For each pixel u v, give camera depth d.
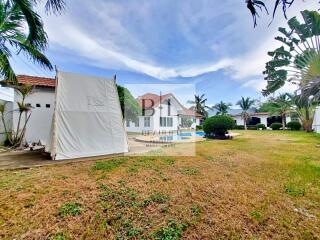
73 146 6.42
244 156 7.20
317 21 11.12
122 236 2.33
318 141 12.54
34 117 9.59
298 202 3.28
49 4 3.45
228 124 14.53
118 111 7.66
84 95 6.82
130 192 3.53
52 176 4.42
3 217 2.65
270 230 2.49
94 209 2.90
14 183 3.91
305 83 13.34
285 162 6.15
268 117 36.09
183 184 4.04
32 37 6.20
